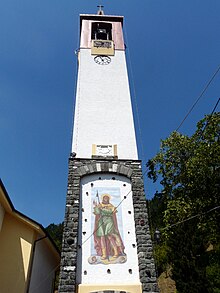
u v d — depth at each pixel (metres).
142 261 12.91
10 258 13.10
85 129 18.08
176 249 20.05
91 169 16.03
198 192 22.19
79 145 17.30
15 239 13.62
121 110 19.28
